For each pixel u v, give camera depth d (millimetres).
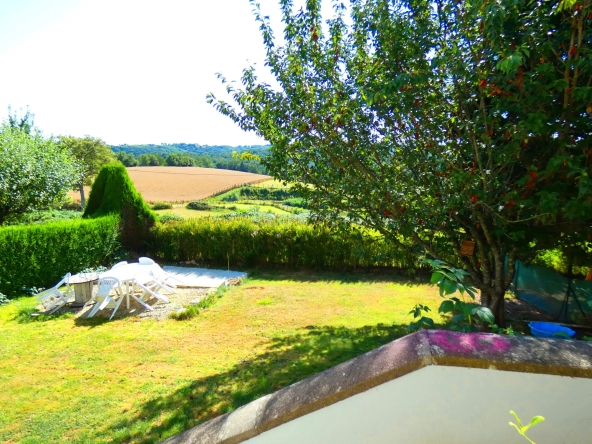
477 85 2951
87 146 30984
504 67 2162
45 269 8180
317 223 4320
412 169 3580
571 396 1140
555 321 5855
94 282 7281
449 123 3365
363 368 1318
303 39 3666
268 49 3758
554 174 2891
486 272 4098
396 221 3625
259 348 4848
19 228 7645
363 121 3572
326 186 3928
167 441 1601
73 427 3238
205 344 5035
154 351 4828
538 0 2578
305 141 3631
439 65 2926
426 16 3236
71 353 4801
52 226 8312
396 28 3150
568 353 1195
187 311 6203
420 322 2070
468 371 1167
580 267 5734
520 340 1274
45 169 12406
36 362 4547
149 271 7055
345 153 3574
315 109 3643
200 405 3514
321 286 8266
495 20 2314
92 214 10727
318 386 1373
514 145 2699
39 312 6527
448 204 3186
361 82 3398
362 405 1244
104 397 3717
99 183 11000
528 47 2475
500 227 3316
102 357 4668
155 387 3891
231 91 3949
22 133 13156
